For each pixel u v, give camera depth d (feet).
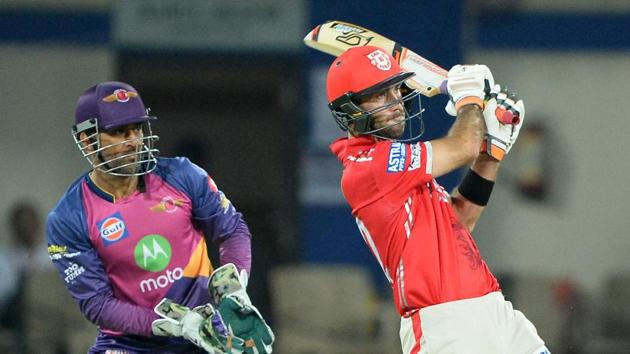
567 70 130.31
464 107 50.60
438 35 125.80
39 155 128.36
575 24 129.80
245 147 142.51
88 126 50.83
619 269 129.29
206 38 128.16
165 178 52.16
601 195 130.11
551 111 130.52
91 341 101.40
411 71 54.08
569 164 130.31
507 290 114.21
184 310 50.11
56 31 128.26
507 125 52.44
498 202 129.80
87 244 51.29
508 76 130.31
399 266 50.03
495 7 128.36
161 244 51.31
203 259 52.54
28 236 114.01
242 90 137.69
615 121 130.21
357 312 103.76
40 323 102.12
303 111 128.36
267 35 127.65
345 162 51.42
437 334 48.85
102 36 128.57
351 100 50.67
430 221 50.08
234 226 53.42
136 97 51.44
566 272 129.59
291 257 131.64
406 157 49.55
